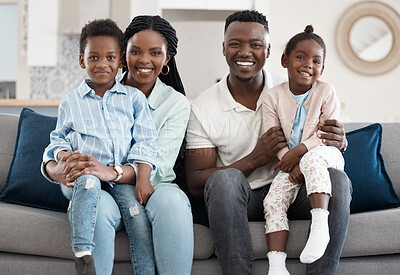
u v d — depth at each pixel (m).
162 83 2.07
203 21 5.15
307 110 1.91
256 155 1.85
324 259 1.57
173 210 1.55
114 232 1.54
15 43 5.57
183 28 5.16
